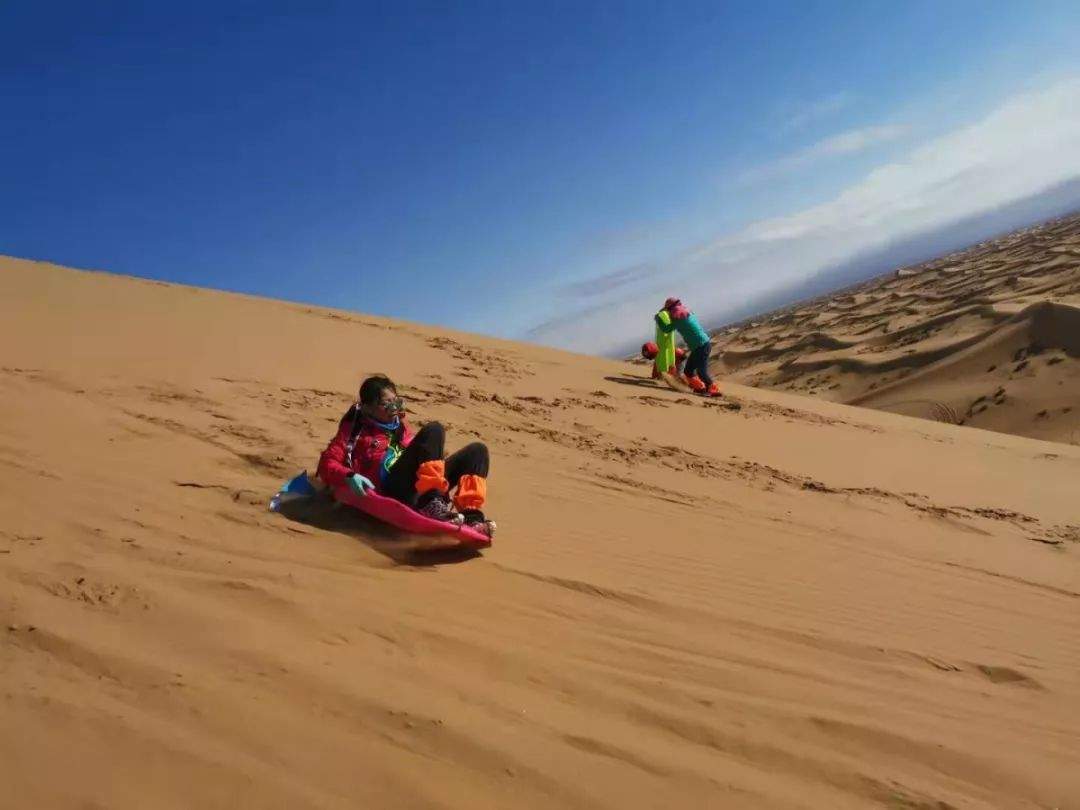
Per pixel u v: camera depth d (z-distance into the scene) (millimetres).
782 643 3928
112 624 3102
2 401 6395
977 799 2717
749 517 6781
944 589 5484
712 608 4285
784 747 2854
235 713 2572
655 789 2486
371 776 2355
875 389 61688
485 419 9312
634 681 3207
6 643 2859
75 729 2387
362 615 3473
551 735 2705
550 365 15641
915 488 9586
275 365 9789
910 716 3260
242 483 5246
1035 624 4961
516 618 3730
